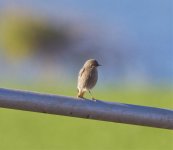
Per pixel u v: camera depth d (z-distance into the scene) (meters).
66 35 53.97
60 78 32.88
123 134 20.27
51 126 21.30
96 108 4.76
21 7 54.41
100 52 50.88
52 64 49.78
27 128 20.97
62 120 21.95
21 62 48.09
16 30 53.62
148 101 24.83
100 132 20.61
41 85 29.77
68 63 51.28
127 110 4.77
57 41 53.72
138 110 4.77
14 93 4.68
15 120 22.00
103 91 26.91
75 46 52.16
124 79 31.14
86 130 20.78
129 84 29.11
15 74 35.03
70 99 4.75
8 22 53.31
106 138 19.94
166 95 25.97
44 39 52.66
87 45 51.53
